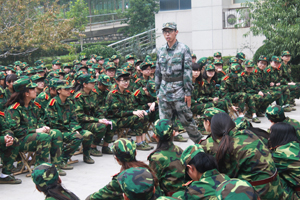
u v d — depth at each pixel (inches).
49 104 227.0
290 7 510.6
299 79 512.4
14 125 200.5
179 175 131.5
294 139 142.3
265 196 112.5
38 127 217.9
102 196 121.3
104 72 379.6
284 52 392.2
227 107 305.7
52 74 326.6
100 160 245.3
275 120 162.2
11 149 197.5
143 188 83.6
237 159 115.4
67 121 230.4
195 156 105.7
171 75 222.7
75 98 247.1
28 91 206.5
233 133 122.5
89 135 232.8
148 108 287.1
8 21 766.5
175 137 283.0
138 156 245.9
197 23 800.3
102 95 266.5
